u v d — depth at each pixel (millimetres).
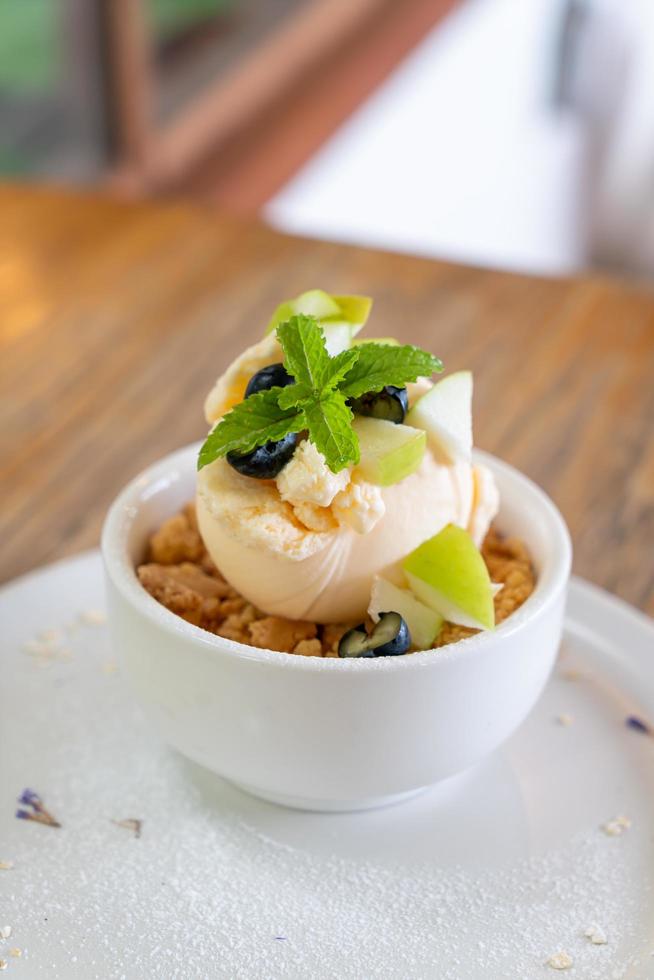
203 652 333
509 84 1848
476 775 375
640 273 1050
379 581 351
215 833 355
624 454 522
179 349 585
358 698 329
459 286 641
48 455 518
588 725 390
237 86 1568
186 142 1465
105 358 579
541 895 338
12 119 1173
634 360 582
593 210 1104
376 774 342
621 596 450
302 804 359
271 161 1579
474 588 344
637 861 347
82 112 1288
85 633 422
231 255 667
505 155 1649
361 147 1689
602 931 328
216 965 318
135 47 1307
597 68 1201
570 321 610
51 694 399
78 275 645
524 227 1443
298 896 337
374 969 318
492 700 343
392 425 346
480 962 320
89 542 473
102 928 327
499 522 394
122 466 512
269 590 354
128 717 392
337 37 1821
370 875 344
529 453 521
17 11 1138
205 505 342
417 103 1818
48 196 728
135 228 694
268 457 335
